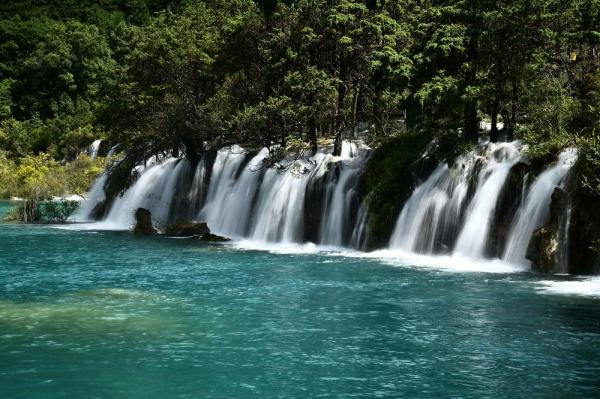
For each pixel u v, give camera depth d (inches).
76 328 735.7
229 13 2487.7
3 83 5629.9
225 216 1860.2
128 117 2396.7
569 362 612.4
